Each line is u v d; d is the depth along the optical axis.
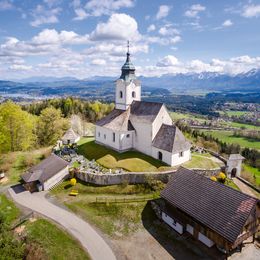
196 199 38.22
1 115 74.31
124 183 49.75
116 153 60.72
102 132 66.69
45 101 163.12
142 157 58.12
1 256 28.39
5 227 33.72
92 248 35.56
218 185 37.72
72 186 52.09
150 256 34.31
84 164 58.03
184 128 128.50
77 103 155.88
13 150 77.75
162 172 50.50
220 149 110.31
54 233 38.28
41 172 54.53
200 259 33.59
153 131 57.88
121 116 64.25
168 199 41.06
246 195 34.09
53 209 45.09
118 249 35.56
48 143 95.62
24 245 33.75
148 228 40.19
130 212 43.56
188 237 37.91
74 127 107.38
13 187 54.03
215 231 33.22
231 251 34.69
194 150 68.06
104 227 40.28
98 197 48.00
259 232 37.94
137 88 66.94
